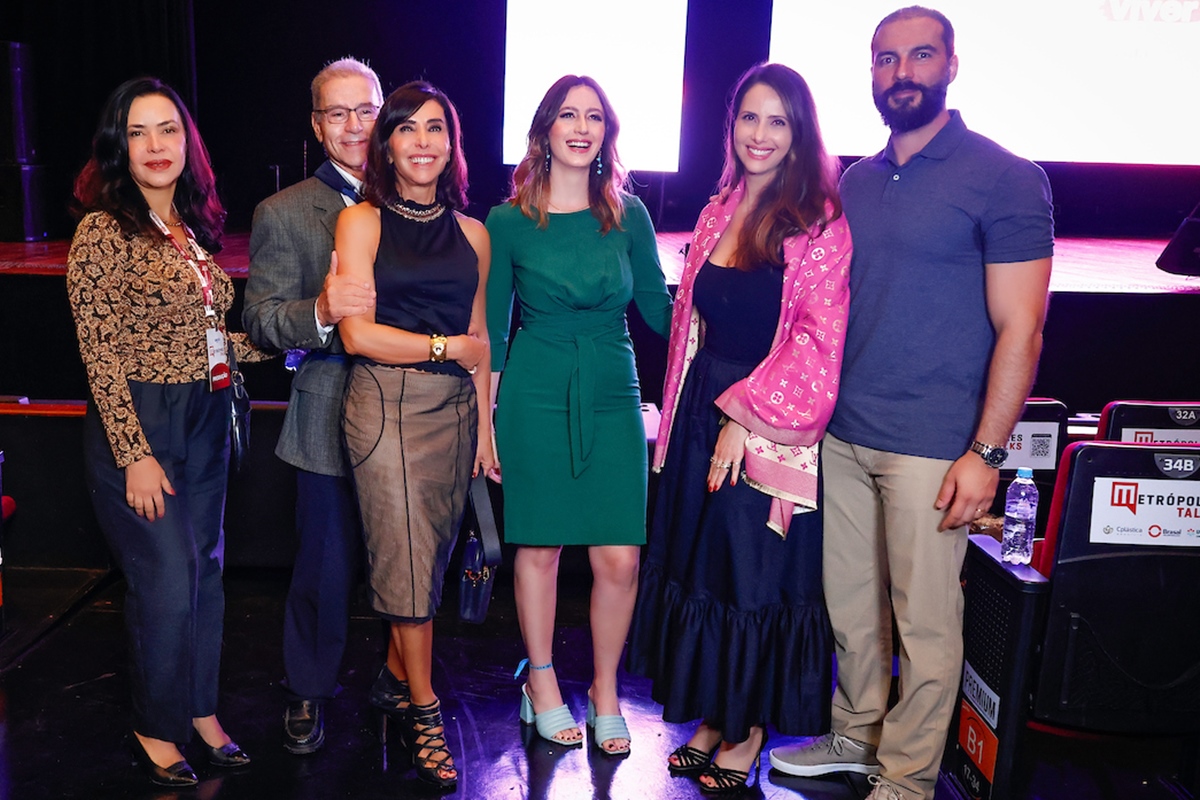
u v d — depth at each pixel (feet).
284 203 8.25
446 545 8.13
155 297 7.65
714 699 8.14
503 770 8.70
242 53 30.01
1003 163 7.37
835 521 8.38
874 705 8.73
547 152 8.63
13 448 12.00
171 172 7.70
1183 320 16.88
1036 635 7.77
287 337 7.93
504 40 29.63
